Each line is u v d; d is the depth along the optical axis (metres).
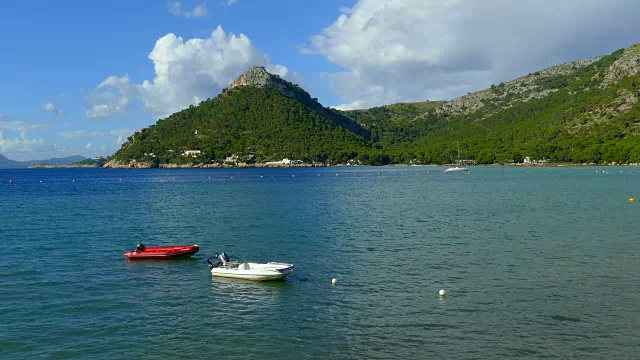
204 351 23.31
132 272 37.72
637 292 30.33
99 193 123.44
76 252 45.34
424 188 122.94
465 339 23.98
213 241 49.97
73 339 24.80
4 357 22.88
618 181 136.25
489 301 29.17
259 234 53.72
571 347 22.95
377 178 189.75
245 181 183.25
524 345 23.22
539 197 90.88
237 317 27.45
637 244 44.47
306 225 59.75
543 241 46.72
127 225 62.06
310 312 27.98
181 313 28.25
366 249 44.44
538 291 30.88
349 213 71.25
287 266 35.38
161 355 22.98
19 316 27.91
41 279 35.62
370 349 23.17
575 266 36.81
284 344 23.88
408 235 51.38
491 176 185.62
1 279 35.62
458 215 66.62
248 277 34.75
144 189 138.88
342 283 33.47
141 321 27.06
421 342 23.77
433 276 34.75
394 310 27.98
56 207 86.19
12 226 61.75
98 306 29.58
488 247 44.38
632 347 22.88
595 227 54.25
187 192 123.25
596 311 27.22
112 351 23.42
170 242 49.94
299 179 193.50
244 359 22.44
